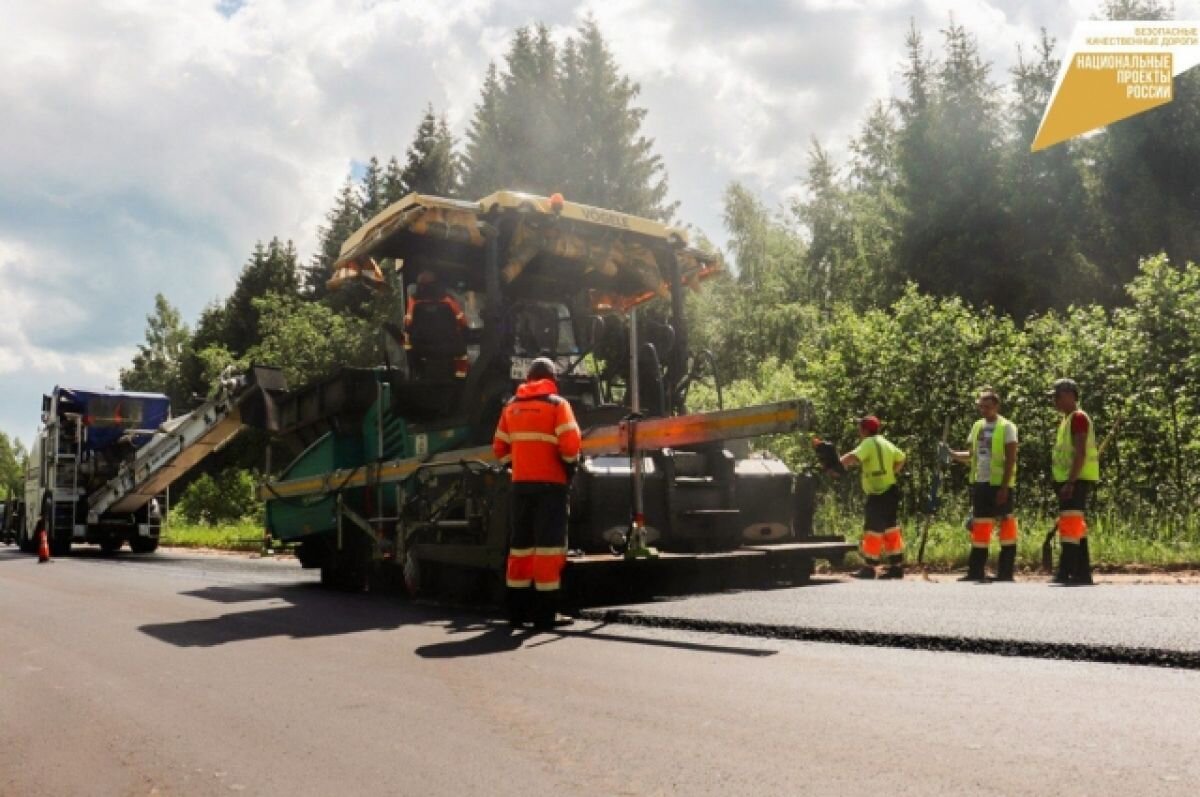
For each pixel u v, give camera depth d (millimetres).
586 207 8688
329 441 10445
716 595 7637
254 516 29000
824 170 39750
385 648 5848
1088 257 32000
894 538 9969
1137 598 6207
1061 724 3434
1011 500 9312
